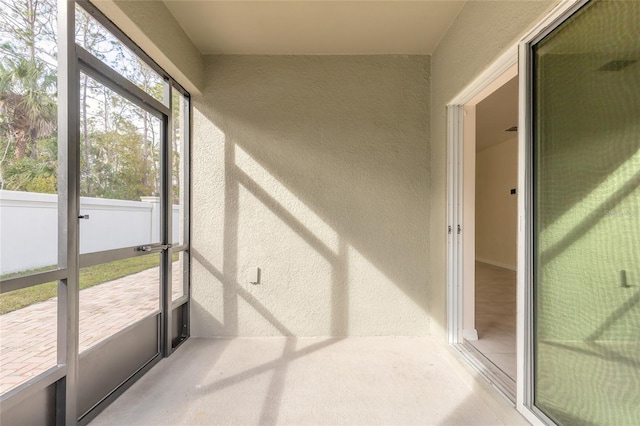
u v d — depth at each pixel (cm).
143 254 225
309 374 227
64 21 159
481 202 795
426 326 297
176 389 208
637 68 111
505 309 369
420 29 258
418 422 177
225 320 297
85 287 177
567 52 143
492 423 176
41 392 151
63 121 159
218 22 247
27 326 142
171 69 249
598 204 126
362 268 296
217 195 297
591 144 130
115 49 199
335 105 296
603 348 124
